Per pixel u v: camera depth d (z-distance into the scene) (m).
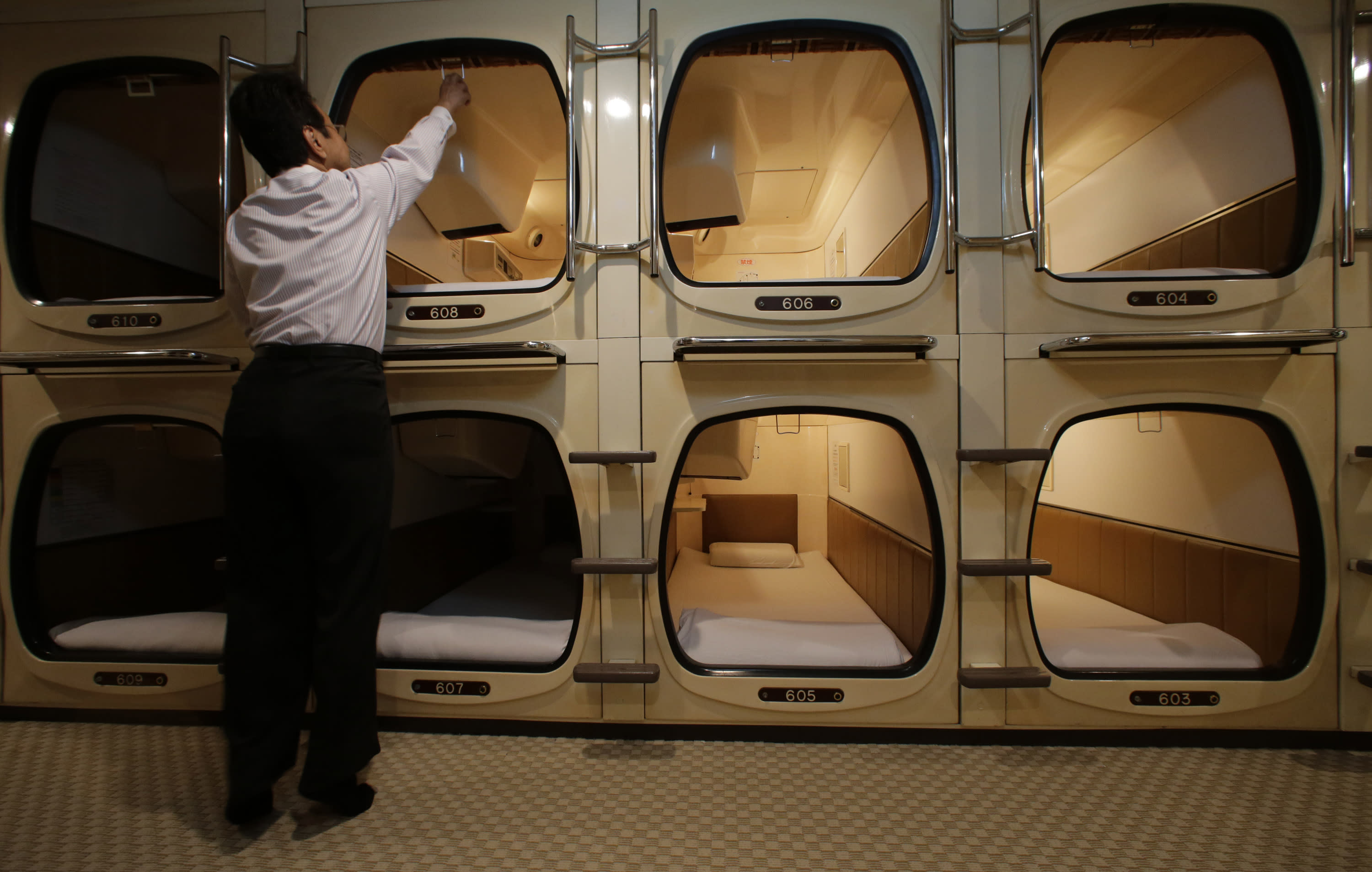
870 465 1.80
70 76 1.34
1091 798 0.97
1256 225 1.26
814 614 1.59
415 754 1.12
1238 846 0.85
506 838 0.87
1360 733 1.12
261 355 0.90
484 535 2.27
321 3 1.26
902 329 1.18
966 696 1.16
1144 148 1.62
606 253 1.19
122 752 1.14
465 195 1.66
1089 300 1.15
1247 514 1.28
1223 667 1.15
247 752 0.88
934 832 0.88
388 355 1.13
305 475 0.87
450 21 1.23
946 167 1.15
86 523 1.52
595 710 1.19
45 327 1.29
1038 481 1.16
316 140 0.99
